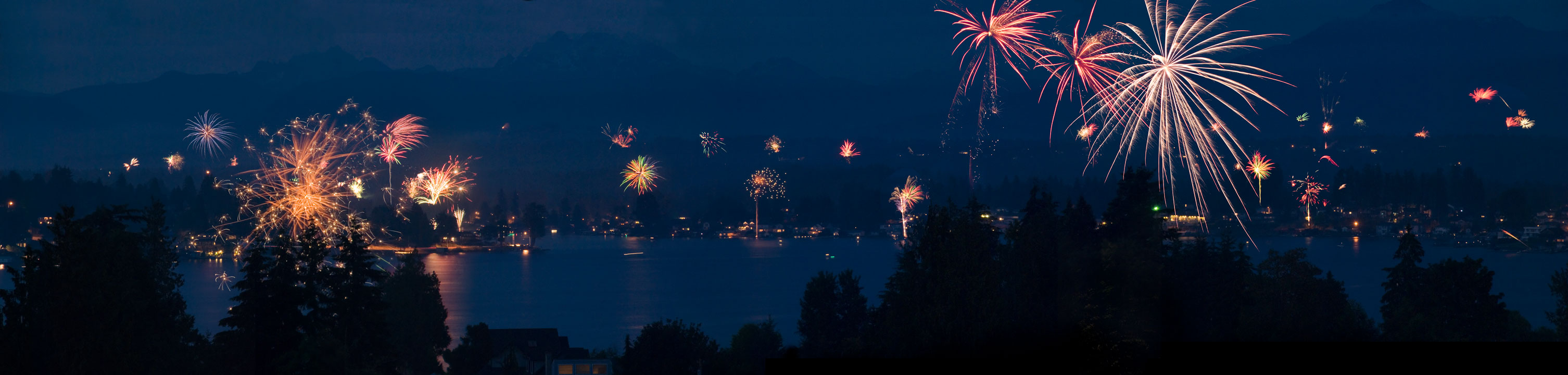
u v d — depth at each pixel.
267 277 55.41
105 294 43.81
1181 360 36.00
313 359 49.50
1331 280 62.94
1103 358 45.06
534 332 93.38
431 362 80.12
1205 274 65.19
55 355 43.28
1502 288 171.12
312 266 56.62
